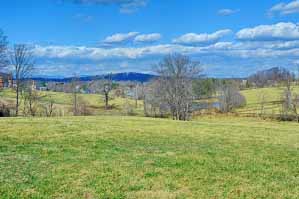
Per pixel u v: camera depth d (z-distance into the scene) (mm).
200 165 18234
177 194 13773
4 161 17359
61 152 19750
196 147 23016
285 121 90375
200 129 32750
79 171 16219
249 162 19406
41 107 83625
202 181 15586
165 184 14938
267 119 93438
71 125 30016
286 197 13922
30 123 30250
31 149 20172
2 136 23547
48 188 13875
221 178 16141
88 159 18406
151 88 91062
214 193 14094
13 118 35406
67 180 14906
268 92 146625
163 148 22109
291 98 98000
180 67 85000
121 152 20438
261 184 15516
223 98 110438
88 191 13719
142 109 105188
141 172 16469
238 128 35656
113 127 30188
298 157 21281
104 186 14352
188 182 15352
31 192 13359
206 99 102750
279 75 154750
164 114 91000
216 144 24656
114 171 16438
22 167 16484
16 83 73875
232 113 103125
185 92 85062
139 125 33000
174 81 85188
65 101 101375
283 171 17844
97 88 114438
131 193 13672
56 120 33844
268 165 18969
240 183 15539
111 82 114000
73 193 13453
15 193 13156
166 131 29766
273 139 28484
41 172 15867
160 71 86125
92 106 108125
